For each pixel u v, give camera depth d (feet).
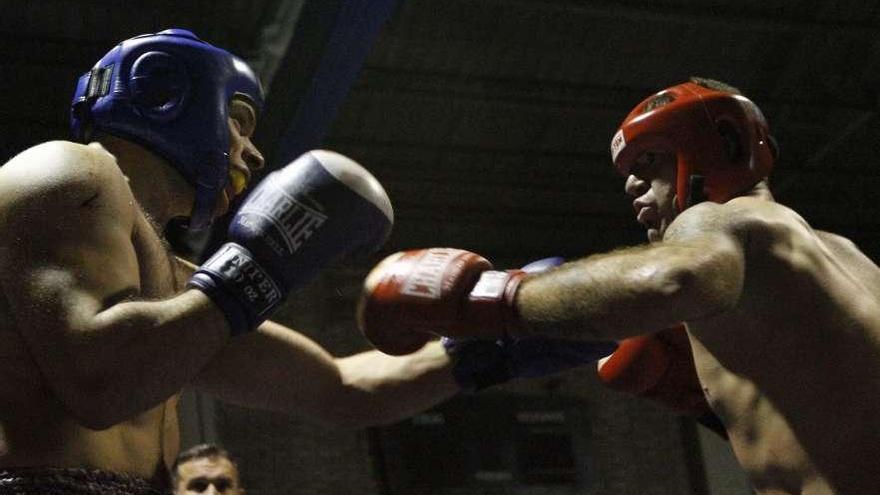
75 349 4.06
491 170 25.67
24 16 19.38
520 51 23.44
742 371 5.39
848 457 5.05
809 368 5.16
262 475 23.35
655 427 27.73
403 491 24.54
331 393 6.21
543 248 27.84
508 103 24.22
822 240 5.77
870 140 27.73
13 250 4.23
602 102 24.93
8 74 20.18
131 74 5.12
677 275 4.50
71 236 4.26
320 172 4.73
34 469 4.26
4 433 4.34
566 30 23.30
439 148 24.49
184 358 4.26
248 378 5.99
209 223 5.47
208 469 12.32
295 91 18.08
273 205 4.64
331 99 18.13
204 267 4.53
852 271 5.67
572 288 4.64
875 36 25.07
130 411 4.17
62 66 20.27
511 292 4.82
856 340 5.16
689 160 5.91
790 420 5.21
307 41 17.57
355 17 16.80
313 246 4.62
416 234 26.25
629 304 4.51
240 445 23.39
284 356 6.07
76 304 4.13
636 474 26.94
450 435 25.44
